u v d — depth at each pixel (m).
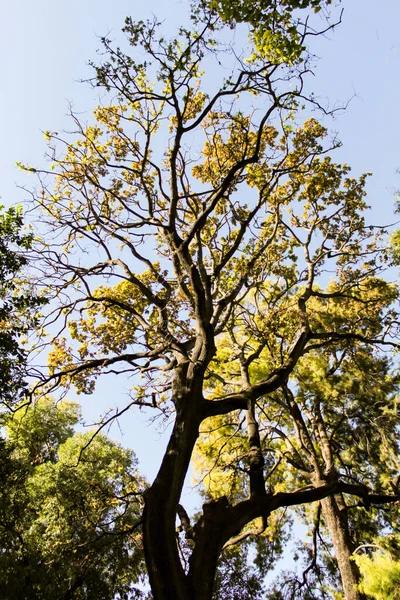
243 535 9.49
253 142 12.70
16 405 9.64
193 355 8.64
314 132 13.18
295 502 7.95
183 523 7.83
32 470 13.55
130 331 12.76
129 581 11.95
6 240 10.08
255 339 13.56
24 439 17.02
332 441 14.64
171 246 9.85
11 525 11.32
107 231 10.60
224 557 12.94
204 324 8.47
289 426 16.56
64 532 11.44
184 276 11.10
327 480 12.41
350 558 11.33
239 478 14.91
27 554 10.77
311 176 13.47
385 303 14.60
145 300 13.19
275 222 12.65
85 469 14.09
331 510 13.49
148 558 6.24
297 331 13.11
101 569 10.79
